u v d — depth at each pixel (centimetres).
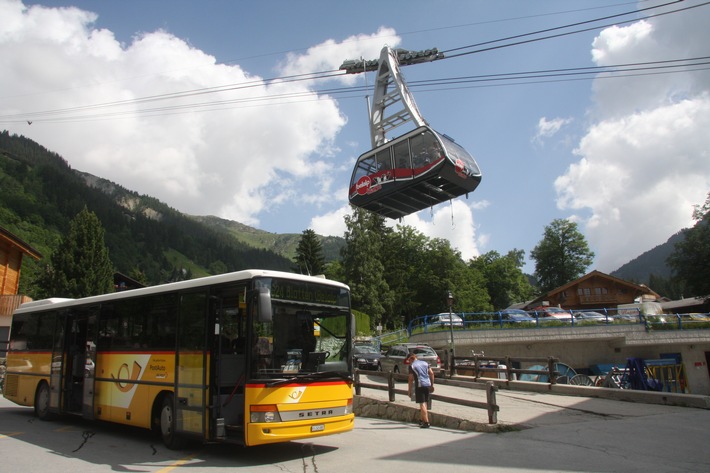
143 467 855
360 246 6481
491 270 8288
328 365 938
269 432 828
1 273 3969
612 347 3912
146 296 1138
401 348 2667
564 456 867
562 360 3788
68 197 18850
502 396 1658
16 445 1077
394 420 1398
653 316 3878
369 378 2631
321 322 964
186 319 1003
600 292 6394
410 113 2623
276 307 905
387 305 6619
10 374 1652
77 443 1096
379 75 2862
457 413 1274
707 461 829
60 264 4797
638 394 1512
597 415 1291
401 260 7575
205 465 863
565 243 7950
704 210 5025
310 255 7300
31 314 1609
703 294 4994
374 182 2397
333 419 914
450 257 7206
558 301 6519
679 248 5066
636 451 904
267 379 854
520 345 3728
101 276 4909
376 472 778
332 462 863
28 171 18062
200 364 938
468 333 3519
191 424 935
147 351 1095
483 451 918
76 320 1399
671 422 1192
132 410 1110
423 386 1251
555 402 1509
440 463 827
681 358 3847
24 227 11925
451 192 2380
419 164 2206
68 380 1364
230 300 952
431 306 7306
